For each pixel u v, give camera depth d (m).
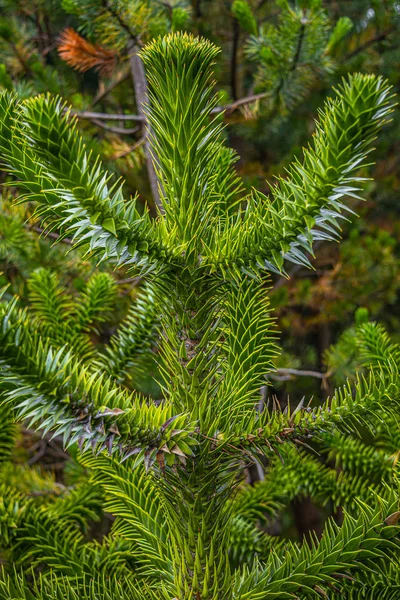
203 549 1.43
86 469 2.17
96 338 3.30
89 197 1.25
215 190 1.66
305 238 1.30
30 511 1.89
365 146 1.25
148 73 1.38
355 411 1.41
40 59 3.88
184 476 1.40
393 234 5.84
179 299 1.40
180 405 1.42
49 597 1.51
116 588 1.54
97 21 2.79
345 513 1.50
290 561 1.49
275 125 4.05
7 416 1.88
